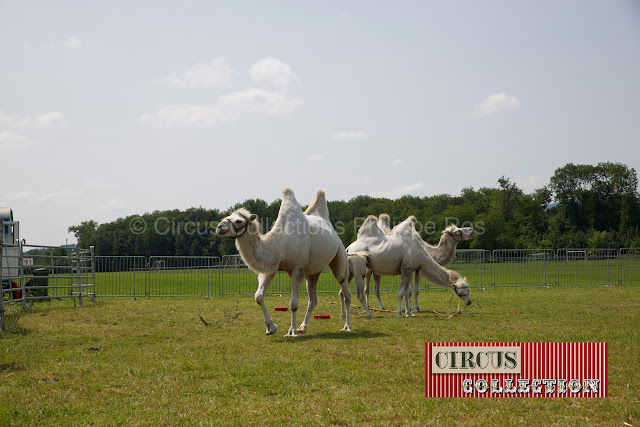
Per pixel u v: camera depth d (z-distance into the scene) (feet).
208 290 71.46
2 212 62.59
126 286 71.00
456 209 233.14
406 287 45.03
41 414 16.96
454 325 35.91
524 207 267.39
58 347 28.48
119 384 20.63
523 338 29.55
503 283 82.64
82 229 285.02
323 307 52.24
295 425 15.88
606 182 281.33
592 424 15.94
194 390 19.76
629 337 29.66
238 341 30.22
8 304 49.80
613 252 83.97
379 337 31.09
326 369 22.71
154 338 31.42
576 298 56.80
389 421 16.22
